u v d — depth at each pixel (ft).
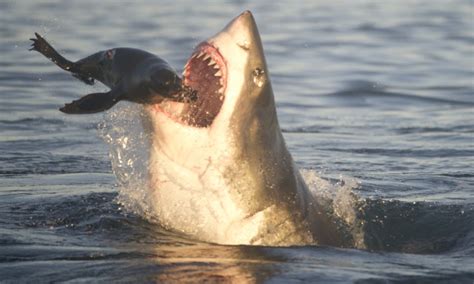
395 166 110.63
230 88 69.67
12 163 104.99
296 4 282.36
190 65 68.90
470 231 80.33
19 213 78.07
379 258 69.82
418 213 83.66
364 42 223.71
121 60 67.46
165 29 221.46
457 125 144.05
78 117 136.36
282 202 73.00
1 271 62.13
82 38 205.26
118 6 260.21
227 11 257.96
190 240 71.72
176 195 72.08
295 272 63.52
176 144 70.64
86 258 65.51
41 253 66.49
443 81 184.55
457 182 100.89
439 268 67.21
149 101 66.69
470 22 258.37
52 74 168.55
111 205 80.18
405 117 151.64
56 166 103.65
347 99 165.78
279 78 180.45
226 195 71.56
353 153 119.14
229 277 61.93
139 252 67.31
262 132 71.41
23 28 216.13
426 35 236.43
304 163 110.83
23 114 138.10
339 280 62.08
